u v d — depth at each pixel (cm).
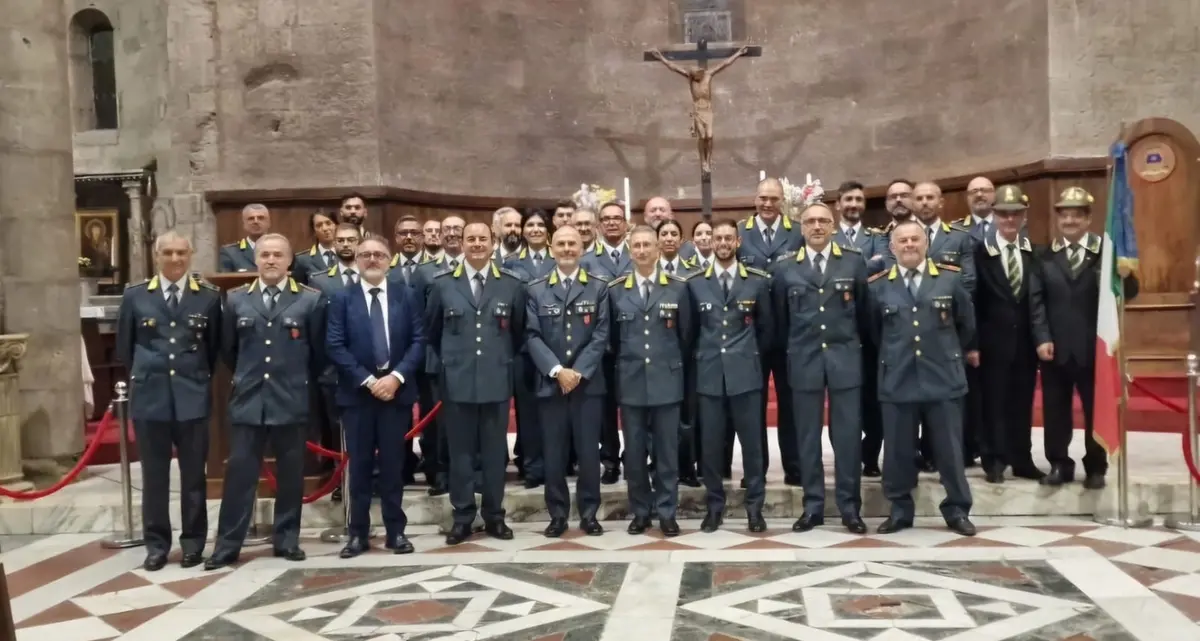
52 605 446
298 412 510
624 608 418
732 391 536
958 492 533
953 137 985
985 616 398
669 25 1094
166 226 1177
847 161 1074
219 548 507
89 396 774
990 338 576
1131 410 750
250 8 941
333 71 934
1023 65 897
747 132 1121
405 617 414
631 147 1125
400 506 527
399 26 963
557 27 1092
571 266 550
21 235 676
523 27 1066
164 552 508
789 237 622
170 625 412
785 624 393
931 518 577
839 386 536
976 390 606
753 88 1116
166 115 1191
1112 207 540
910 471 540
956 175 965
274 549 521
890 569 466
